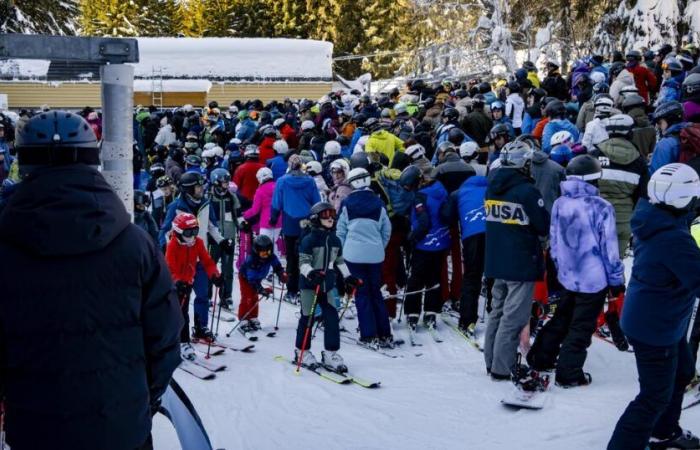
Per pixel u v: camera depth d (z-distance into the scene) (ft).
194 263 23.50
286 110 57.88
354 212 24.25
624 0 71.92
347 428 18.02
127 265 8.61
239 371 22.56
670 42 66.28
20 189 8.50
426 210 24.86
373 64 161.99
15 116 54.75
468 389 20.45
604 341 23.80
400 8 160.15
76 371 8.36
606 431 16.88
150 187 37.58
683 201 13.46
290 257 30.76
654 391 14.10
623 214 24.00
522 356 22.48
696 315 18.66
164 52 98.17
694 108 23.40
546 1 93.61
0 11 102.27
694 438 15.49
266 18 170.81
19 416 8.44
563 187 19.40
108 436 8.54
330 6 164.35
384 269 27.48
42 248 8.18
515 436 17.06
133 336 8.76
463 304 25.46
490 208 20.07
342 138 40.22
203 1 173.06
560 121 31.12
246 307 26.66
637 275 14.11
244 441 17.35
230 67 98.84
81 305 8.34
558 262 19.53
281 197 30.37
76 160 8.64
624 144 23.89
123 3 178.19
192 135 47.57
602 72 44.27
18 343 8.30
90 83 90.38
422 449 16.66
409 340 25.49
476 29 91.45
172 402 13.43
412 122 42.32
